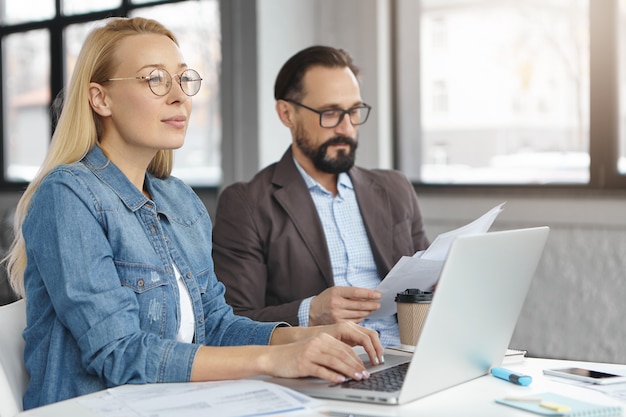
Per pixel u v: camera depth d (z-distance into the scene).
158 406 1.26
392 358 1.59
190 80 1.69
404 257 1.83
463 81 4.04
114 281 1.53
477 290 1.36
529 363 1.63
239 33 4.26
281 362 1.42
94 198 1.57
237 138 4.30
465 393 1.36
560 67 3.78
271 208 2.36
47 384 1.52
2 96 6.38
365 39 4.18
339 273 2.37
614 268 3.59
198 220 1.85
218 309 1.82
